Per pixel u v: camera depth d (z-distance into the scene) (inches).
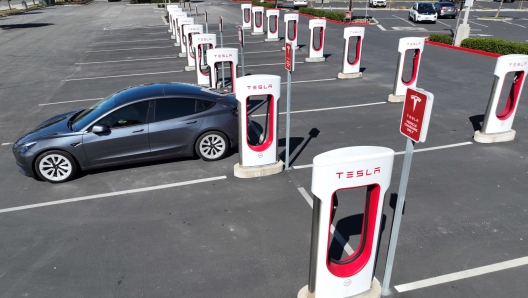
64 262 203.2
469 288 177.9
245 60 714.8
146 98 293.4
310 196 258.5
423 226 222.7
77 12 1667.1
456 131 358.3
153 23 1274.6
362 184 142.4
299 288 180.7
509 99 329.7
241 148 279.3
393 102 448.8
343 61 552.7
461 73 561.9
